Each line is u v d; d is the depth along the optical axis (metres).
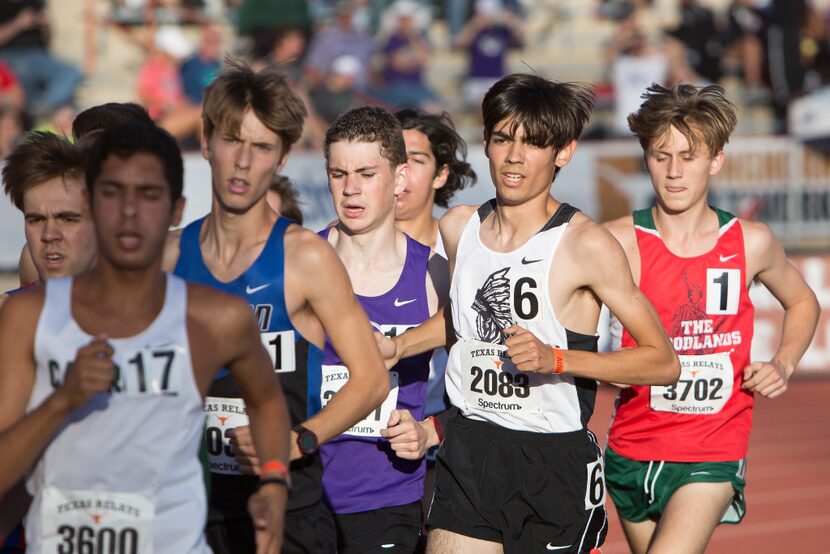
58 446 8.61
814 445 31.30
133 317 8.62
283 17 42.12
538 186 12.73
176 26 46.59
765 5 47.75
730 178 39.47
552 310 12.69
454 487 13.34
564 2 52.88
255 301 11.15
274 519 8.98
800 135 39.81
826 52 47.81
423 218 16.83
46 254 11.77
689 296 15.02
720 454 14.77
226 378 11.42
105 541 8.66
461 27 48.50
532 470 13.00
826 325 39.53
